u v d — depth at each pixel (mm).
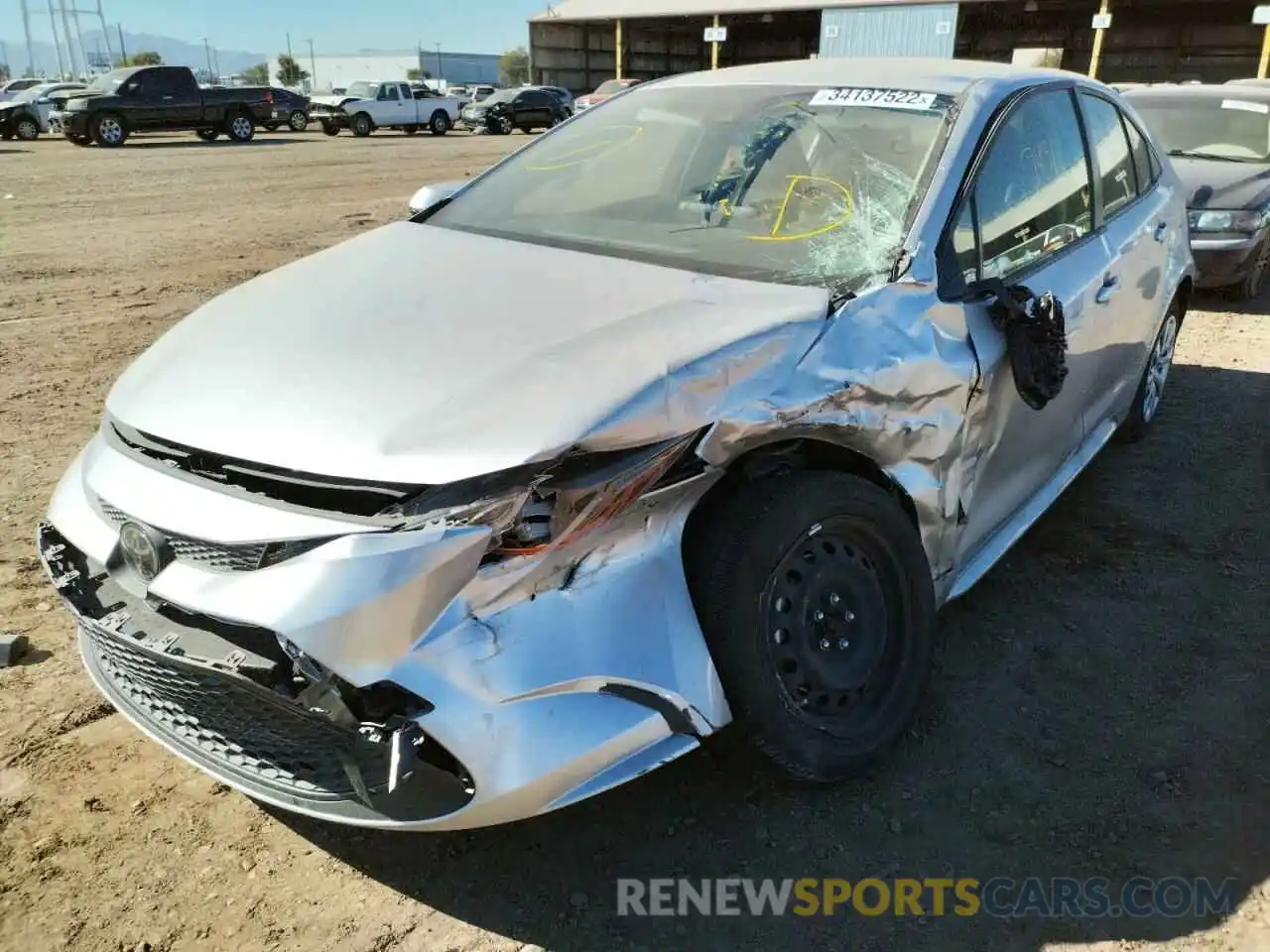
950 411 2863
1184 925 2416
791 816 2736
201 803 2742
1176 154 8867
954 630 3613
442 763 2139
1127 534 4355
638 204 3416
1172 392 6230
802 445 2668
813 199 3166
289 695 2141
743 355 2430
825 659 2646
